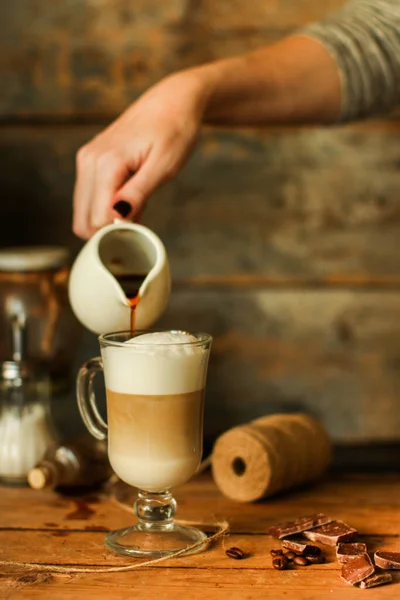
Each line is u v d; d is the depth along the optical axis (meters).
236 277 1.40
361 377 1.42
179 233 1.39
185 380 0.95
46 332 1.15
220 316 1.40
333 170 1.39
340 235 1.40
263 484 1.07
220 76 1.10
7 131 1.36
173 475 0.96
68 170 1.37
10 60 1.35
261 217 1.39
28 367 1.13
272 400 1.41
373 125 1.38
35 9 1.34
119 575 0.93
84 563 0.96
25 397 1.14
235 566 0.95
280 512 1.06
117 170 1.04
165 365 0.94
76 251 1.38
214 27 1.36
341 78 1.16
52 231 1.38
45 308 1.15
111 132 1.06
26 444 1.12
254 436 1.08
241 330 1.40
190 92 1.08
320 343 1.41
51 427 1.15
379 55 1.18
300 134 1.38
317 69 1.16
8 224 1.38
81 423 1.36
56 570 0.94
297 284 1.40
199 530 1.02
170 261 1.39
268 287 1.40
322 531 1.00
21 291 1.14
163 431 0.95
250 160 1.38
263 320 1.40
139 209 1.05
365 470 1.27
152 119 1.06
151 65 1.36
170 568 0.94
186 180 1.38
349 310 1.41
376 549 0.98
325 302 1.41
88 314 1.01
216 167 1.38
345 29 1.18
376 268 1.40
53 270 1.16
